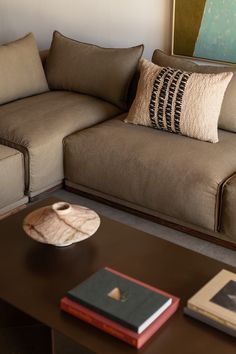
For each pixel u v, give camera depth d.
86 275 1.84
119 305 1.60
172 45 3.85
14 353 1.76
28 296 1.73
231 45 3.57
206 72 3.06
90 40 4.29
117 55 3.43
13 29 4.61
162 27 3.87
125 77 3.40
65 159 3.10
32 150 2.92
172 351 1.51
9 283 1.79
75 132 3.14
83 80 3.52
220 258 2.60
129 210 2.97
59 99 3.47
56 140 3.04
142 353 1.50
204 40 3.68
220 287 1.71
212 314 1.59
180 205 2.66
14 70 3.44
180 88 2.89
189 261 1.93
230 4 3.46
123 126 3.09
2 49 3.44
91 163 2.95
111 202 3.03
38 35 4.53
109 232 2.10
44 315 1.64
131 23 4.02
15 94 3.45
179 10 3.70
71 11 4.28
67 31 4.38
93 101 3.47
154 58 3.30
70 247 1.99
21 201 3.01
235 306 1.62
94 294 1.65
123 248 2.00
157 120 2.97
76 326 1.60
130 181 2.81
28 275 1.83
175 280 1.82
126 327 1.54
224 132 3.02
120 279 1.73
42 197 3.13
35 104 3.38
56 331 1.61
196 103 2.85
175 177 2.63
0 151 2.87
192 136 2.90
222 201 2.53
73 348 1.66
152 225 2.88
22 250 1.97
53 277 1.83
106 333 1.57
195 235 2.77
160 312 1.61
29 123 3.11
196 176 2.58
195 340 1.55
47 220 1.92
